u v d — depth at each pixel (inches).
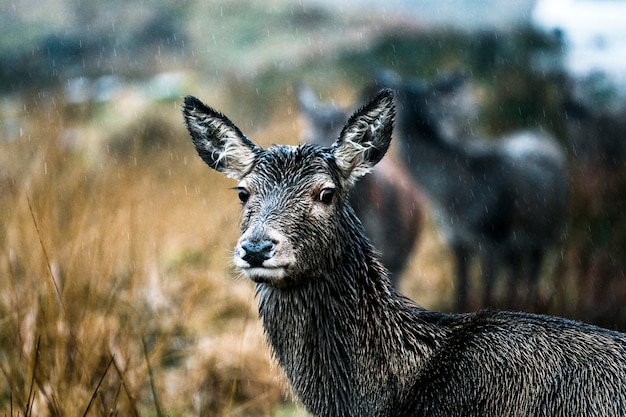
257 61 1542.8
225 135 393.4
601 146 716.7
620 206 664.4
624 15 808.3
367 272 377.7
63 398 439.5
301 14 1699.1
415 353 367.9
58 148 686.5
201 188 858.1
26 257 544.1
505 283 733.9
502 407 350.6
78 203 587.2
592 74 780.0
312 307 368.2
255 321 602.2
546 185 710.5
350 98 1244.5
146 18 1766.7
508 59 951.0
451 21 1247.5
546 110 820.6
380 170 666.2
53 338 473.7
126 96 1238.9
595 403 339.0
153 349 516.1
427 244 823.7
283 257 351.6
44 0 1813.5
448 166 729.0
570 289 629.3
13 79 1411.2
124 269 592.1
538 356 351.3
